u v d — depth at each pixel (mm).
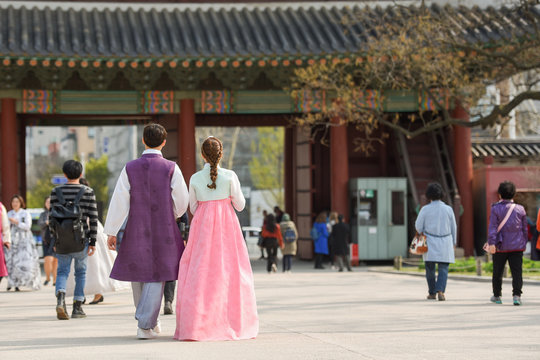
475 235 54781
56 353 12328
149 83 50500
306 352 12258
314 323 17109
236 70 49406
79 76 50375
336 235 44188
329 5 52156
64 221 18688
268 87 51125
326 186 56000
